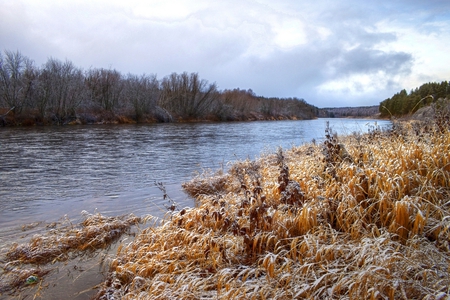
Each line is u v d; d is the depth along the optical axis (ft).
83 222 21.65
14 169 43.01
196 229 16.80
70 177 38.19
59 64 156.87
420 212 11.91
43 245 17.62
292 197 14.98
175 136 97.30
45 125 133.28
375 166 16.47
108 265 15.83
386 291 9.50
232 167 37.06
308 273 11.21
